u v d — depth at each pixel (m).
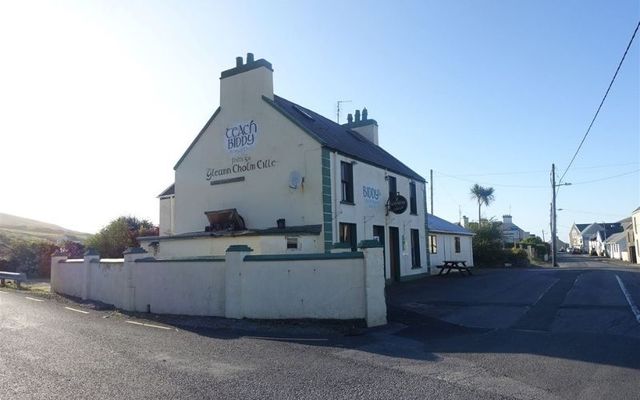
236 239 17.48
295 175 18.25
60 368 7.64
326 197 18.05
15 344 9.46
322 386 6.66
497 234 48.28
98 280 16.91
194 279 13.81
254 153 19.62
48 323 12.12
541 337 9.84
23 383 6.80
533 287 20.09
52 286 19.92
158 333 10.98
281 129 19.03
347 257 12.10
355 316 11.95
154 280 14.59
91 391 6.45
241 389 6.54
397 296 17.61
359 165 20.94
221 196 20.34
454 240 36.31
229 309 12.87
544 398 6.07
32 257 29.62
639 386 6.48
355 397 6.18
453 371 7.40
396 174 24.78
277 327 11.58
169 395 6.29
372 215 21.69
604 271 30.88
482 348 9.02
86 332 10.93
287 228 17.62
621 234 75.50
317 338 10.34
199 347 9.36
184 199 21.47
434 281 24.33
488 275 28.42
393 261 24.22
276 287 12.59
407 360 8.20
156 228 29.69
